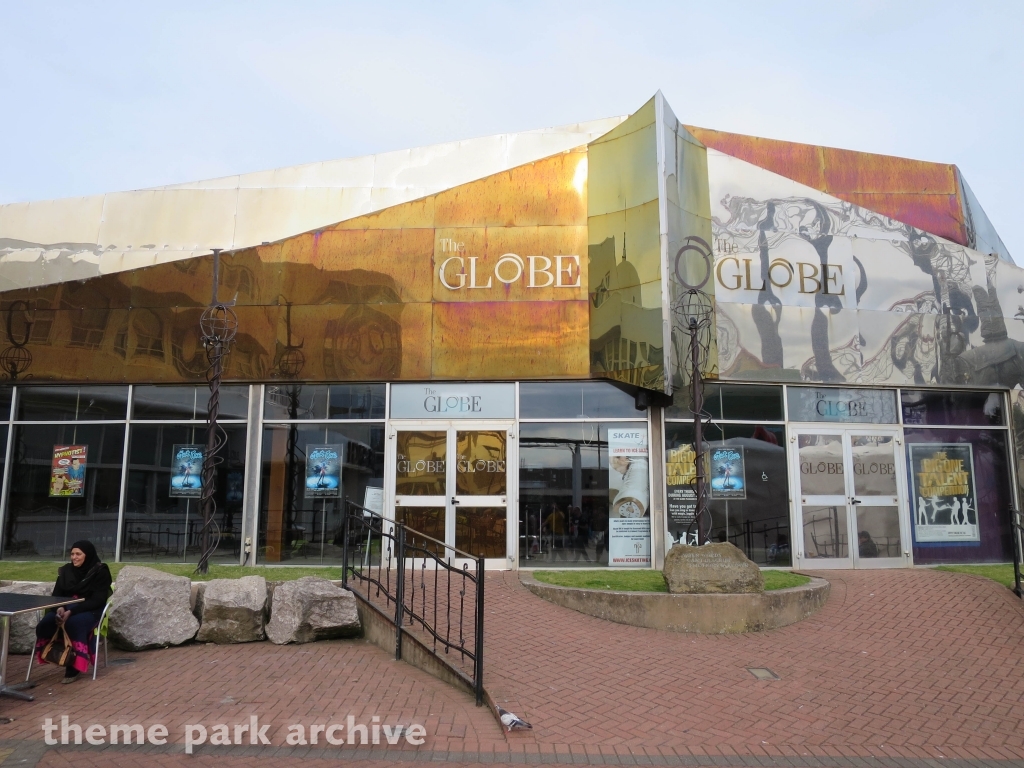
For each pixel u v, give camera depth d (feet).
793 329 39.24
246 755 16.34
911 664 23.98
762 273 39.40
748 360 38.34
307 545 37.40
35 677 21.94
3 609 19.30
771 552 37.52
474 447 37.70
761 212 40.04
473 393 38.14
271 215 45.03
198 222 45.03
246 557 37.29
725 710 19.81
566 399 37.91
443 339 38.40
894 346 40.55
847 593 31.50
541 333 38.14
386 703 19.69
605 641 25.34
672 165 37.24
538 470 37.40
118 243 44.78
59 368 39.73
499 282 38.68
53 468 39.22
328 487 37.88
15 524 38.91
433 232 39.27
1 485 39.17
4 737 17.20
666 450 37.35
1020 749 18.07
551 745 17.16
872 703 20.74
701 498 31.73
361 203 45.06
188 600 26.27
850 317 40.22
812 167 51.24
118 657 24.04
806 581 31.65
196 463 38.58
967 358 41.52
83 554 22.58
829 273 40.37
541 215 39.14
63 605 21.06
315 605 26.17
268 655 24.30
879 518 39.22
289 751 16.60
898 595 31.22
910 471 40.11
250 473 38.11
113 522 38.52
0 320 40.29
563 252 38.75
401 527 25.48
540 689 20.54
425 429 38.04
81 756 16.12
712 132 49.49
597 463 37.32
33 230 44.98
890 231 41.86
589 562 36.52
